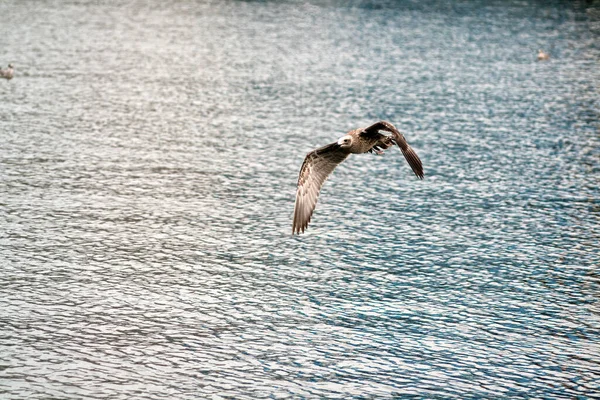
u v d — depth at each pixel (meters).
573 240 48.22
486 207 53.56
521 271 43.72
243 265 43.50
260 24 119.38
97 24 113.69
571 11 132.12
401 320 37.88
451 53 102.75
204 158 61.53
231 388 31.52
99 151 61.62
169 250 44.97
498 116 75.94
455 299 40.19
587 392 32.19
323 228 49.41
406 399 31.19
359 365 33.66
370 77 90.00
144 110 74.06
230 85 84.88
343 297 40.09
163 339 35.16
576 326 37.69
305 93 82.50
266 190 55.47
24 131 65.06
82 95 77.44
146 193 53.62
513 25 120.44
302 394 31.27
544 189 57.22
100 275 41.22
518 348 35.53
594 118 76.00
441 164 62.31
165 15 123.31
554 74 92.81
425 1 141.88
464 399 31.38
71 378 31.72
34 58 90.88
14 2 126.75
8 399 30.02
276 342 35.38
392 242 47.50
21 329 35.22
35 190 52.59
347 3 138.38
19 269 41.28
